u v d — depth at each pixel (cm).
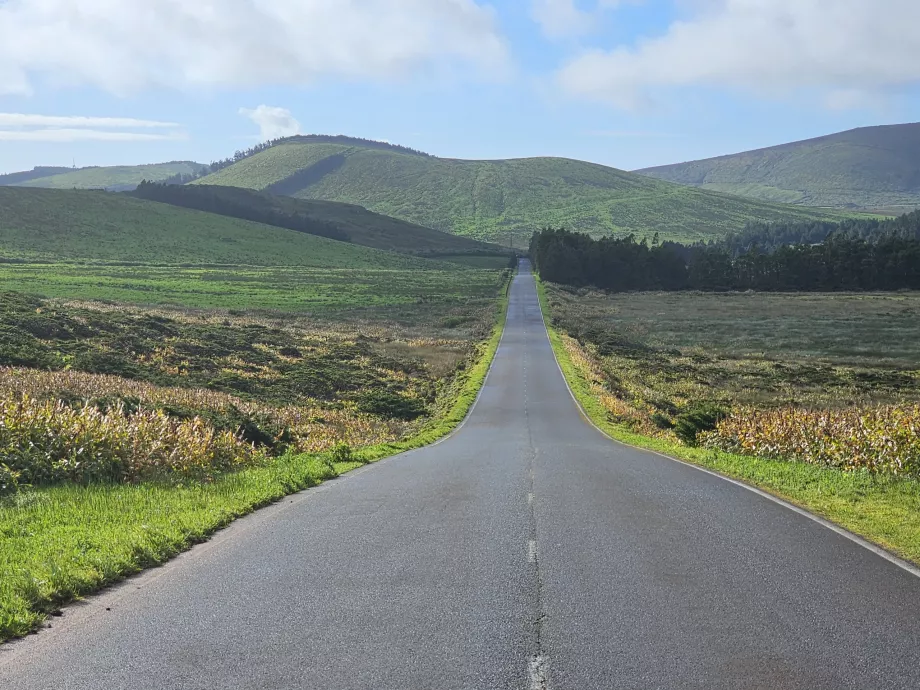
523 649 575
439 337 7350
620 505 1170
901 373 5581
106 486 1302
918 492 1282
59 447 1393
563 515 1087
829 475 1494
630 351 6719
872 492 1295
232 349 5247
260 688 510
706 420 2672
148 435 1541
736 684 516
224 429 1948
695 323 9219
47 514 1025
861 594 718
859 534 990
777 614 657
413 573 782
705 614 656
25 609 651
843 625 631
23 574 729
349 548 891
